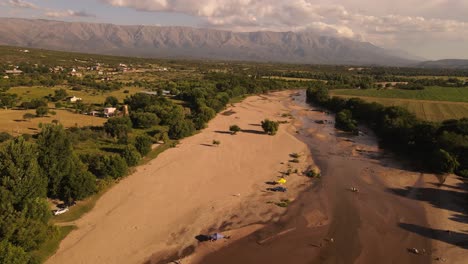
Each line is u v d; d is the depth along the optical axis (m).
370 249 53.94
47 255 49.56
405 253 52.97
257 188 75.56
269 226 60.03
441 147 92.00
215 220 61.34
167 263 49.47
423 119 134.25
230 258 51.06
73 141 93.50
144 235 55.94
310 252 53.03
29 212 49.25
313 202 69.50
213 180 78.94
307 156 99.25
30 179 55.41
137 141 90.12
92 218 60.03
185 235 56.44
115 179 74.94
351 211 66.00
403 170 88.25
